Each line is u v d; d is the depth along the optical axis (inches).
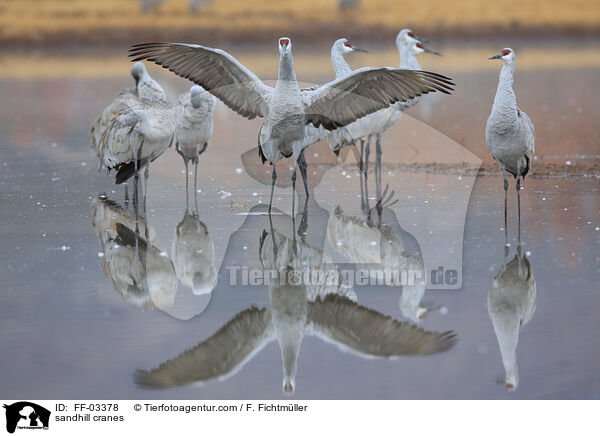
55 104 1241.4
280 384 302.7
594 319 350.0
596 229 490.0
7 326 350.3
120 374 308.0
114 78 1556.3
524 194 599.2
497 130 489.1
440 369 310.3
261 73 1328.7
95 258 455.5
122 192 646.5
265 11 2191.2
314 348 333.1
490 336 337.7
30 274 423.5
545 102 1159.6
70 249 472.7
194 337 342.3
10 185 670.5
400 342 335.0
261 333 348.2
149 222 543.8
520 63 1736.0
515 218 525.3
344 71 679.1
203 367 316.2
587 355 316.2
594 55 1889.8
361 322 358.6
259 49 2007.9
